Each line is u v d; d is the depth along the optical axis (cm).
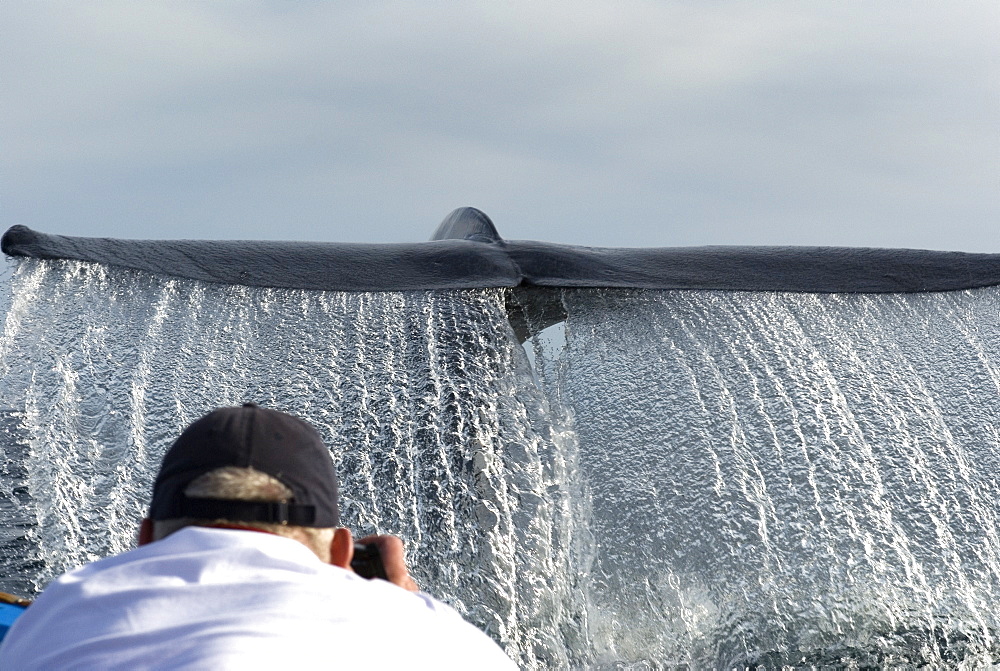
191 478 209
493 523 627
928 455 700
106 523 599
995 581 654
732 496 671
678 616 630
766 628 626
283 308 696
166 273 695
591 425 692
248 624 191
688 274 770
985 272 796
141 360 653
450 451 645
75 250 689
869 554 655
